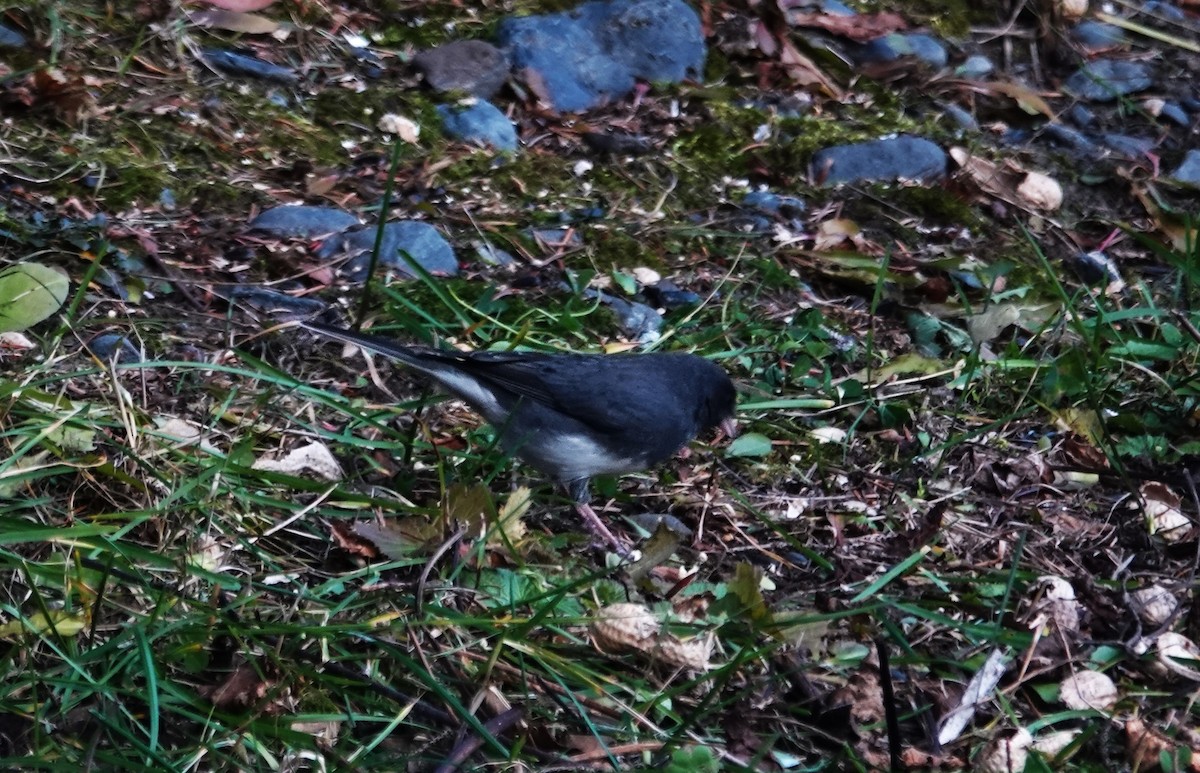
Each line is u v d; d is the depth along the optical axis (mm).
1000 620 6812
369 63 12430
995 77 13906
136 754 5828
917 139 12625
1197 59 14477
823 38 13758
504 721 6035
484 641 6789
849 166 12328
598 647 6844
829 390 9703
